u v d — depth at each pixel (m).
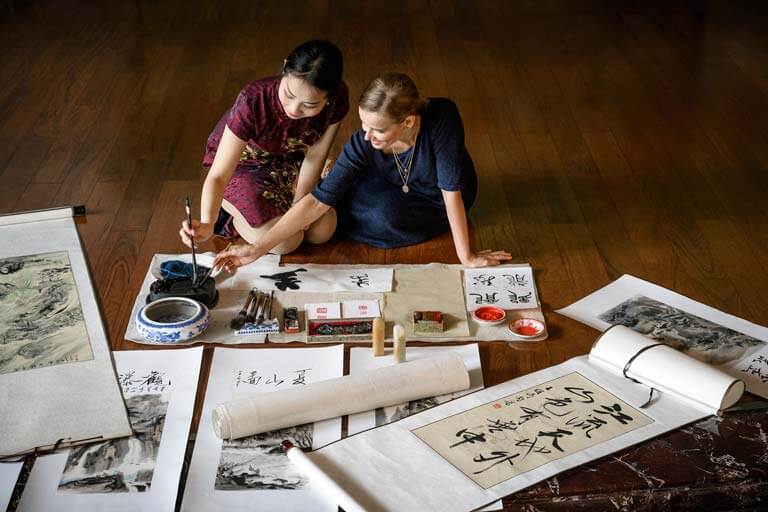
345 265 2.92
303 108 2.57
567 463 2.07
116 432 2.08
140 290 2.79
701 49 4.89
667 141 3.87
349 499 1.91
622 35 5.07
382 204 3.03
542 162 3.68
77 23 5.10
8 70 4.48
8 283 2.01
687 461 2.09
